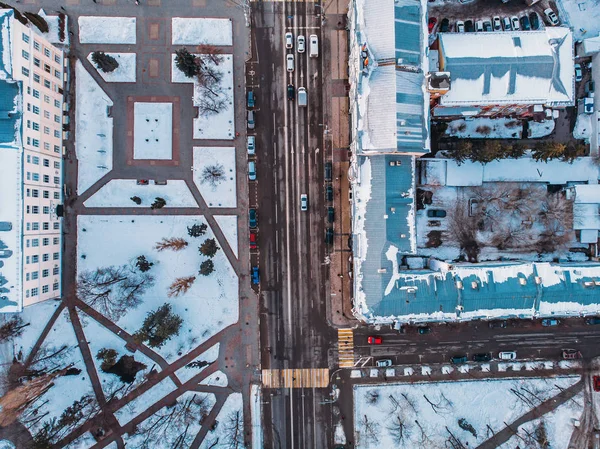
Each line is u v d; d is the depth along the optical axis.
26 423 62.81
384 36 56.00
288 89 64.69
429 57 60.56
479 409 65.75
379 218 58.22
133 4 64.06
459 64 58.38
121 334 64.12
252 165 64.38
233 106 65.00
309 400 65.25
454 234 65.94
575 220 64.12
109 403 63.62
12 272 53.31
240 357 65.19
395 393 65.44
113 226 64.19
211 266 63.62
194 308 64.81
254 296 65.25
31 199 56.19
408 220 58.81
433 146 65.56
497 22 65.44
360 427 65.00
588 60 65.69
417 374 65.81
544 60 58.47
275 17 64.88
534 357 65.88
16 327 62.56
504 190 65.50
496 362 66.06
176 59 62.94
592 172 64.62
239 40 64.81
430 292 58.34
